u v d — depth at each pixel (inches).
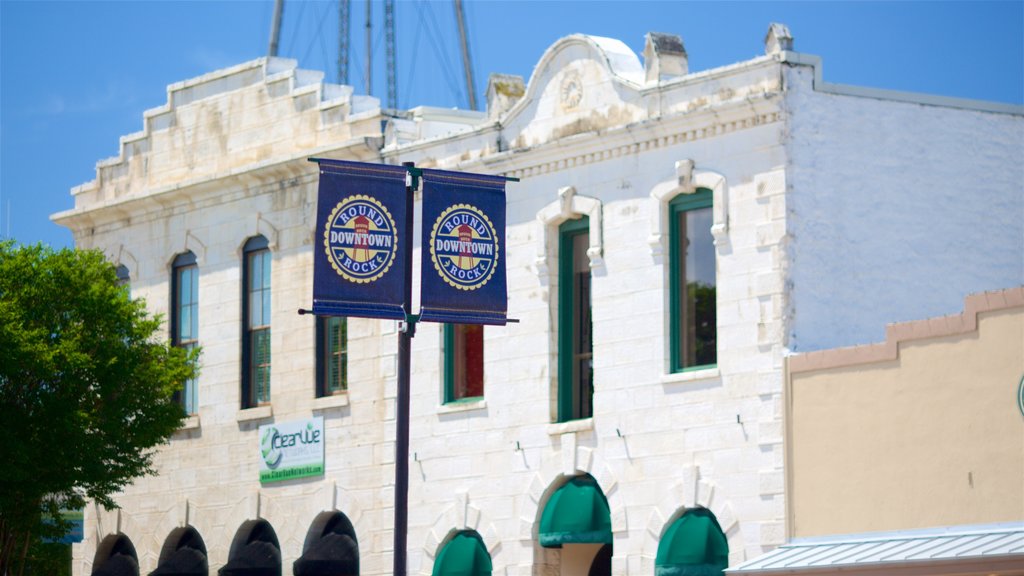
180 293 1889.8
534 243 1544.0
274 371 1772.9
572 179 1521.9
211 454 1823.3
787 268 1355.8
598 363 1485.0
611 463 1465.3
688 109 1432.1
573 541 1475.1
